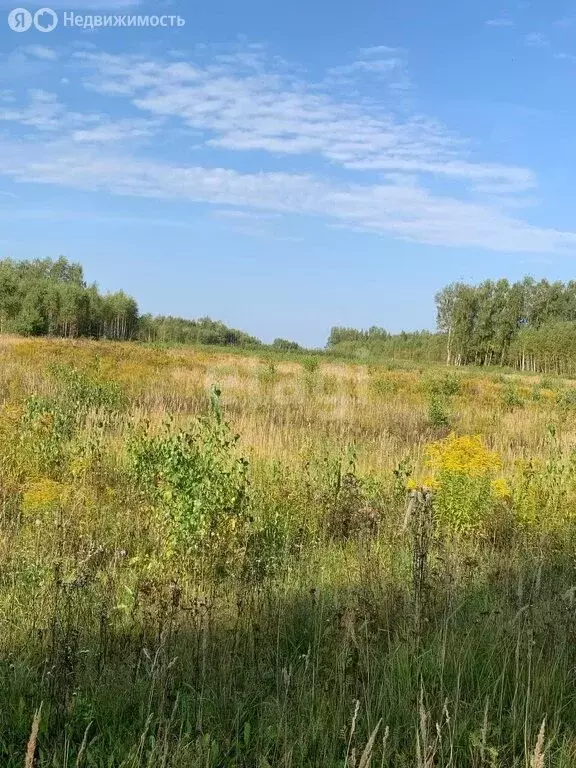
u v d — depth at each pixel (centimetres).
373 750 330
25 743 326
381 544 671
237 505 656
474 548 673
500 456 1155
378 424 1725
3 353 2742
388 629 447
